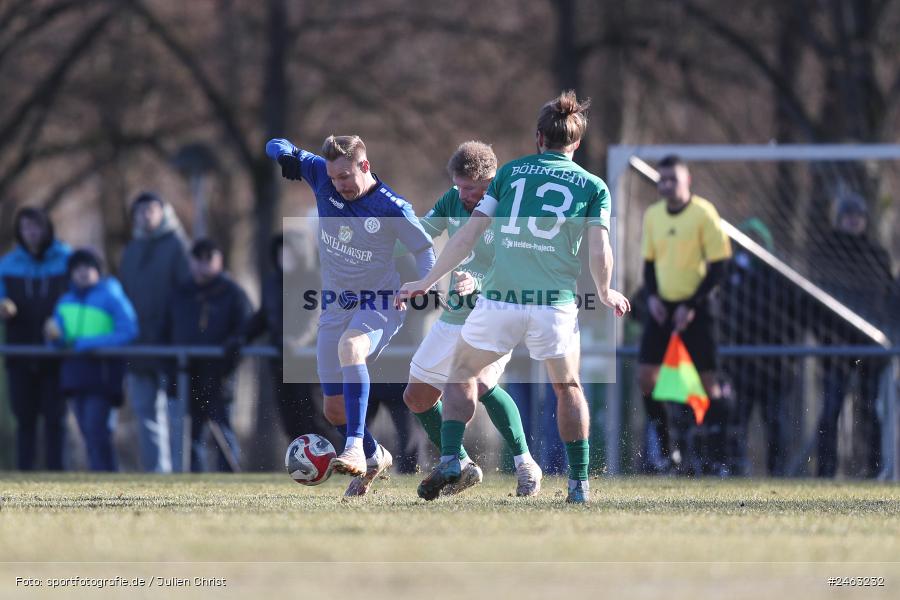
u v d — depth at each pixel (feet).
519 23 264.11
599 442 117.91
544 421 114.62
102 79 259.19
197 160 215.31
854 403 120.06
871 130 210.38
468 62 267.39
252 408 122.62
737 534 52.75
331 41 266.77
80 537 49.90
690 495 79.25
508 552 46.34
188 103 266.16
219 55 262.06
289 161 77.87
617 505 68.85
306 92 268.00
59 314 123.34
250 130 265.54
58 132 263.90
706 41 236.43
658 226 114.52
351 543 48.37
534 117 264.31
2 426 148.77
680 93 243.81
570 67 238.48
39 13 254.47
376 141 273.54
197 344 124.26
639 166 131.64
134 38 259.60
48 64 259.80
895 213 159.84
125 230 274.57
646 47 237.86
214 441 121.80
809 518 61.05
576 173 69.05
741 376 119.96
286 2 252.42
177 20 260.83
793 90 224.94
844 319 123.24
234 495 77.25
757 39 232.32
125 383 124.77
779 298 122.72
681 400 111.55
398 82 266.77
